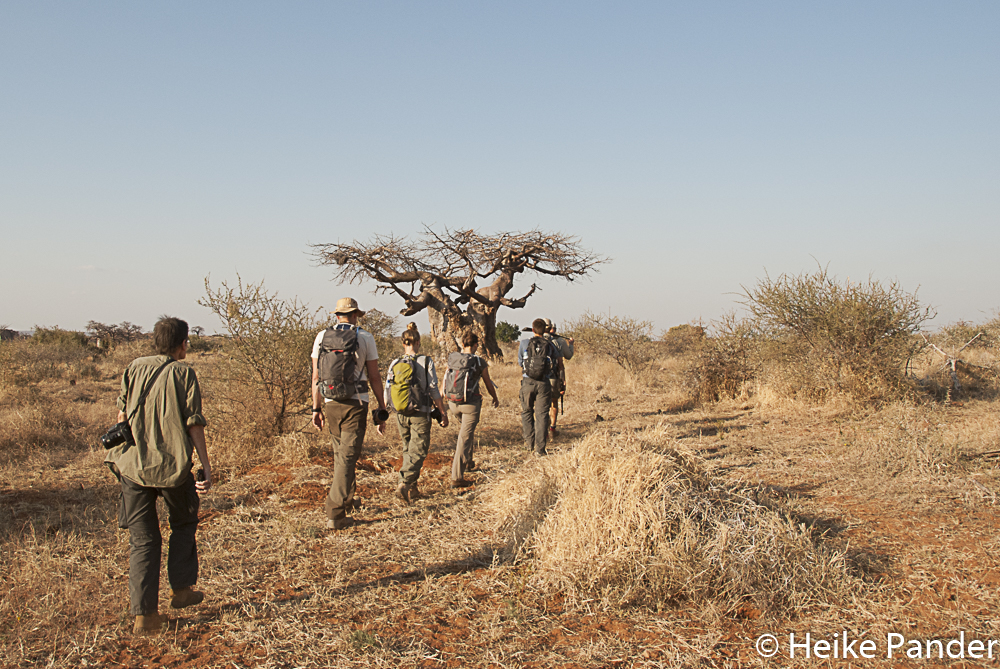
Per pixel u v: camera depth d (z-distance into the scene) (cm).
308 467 731
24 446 866
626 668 307
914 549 439
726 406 1196
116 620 362
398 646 331
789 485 606
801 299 1104
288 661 318
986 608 355
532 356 773
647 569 383
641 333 1842
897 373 1058
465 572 431
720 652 322
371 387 579
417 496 613
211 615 370
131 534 352
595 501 423
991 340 1516
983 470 616
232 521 539
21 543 479
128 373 357
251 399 848
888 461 648
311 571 433
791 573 386
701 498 445
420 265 2623
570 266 2755
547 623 354
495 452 807
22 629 347
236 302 870
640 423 1038
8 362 1734
